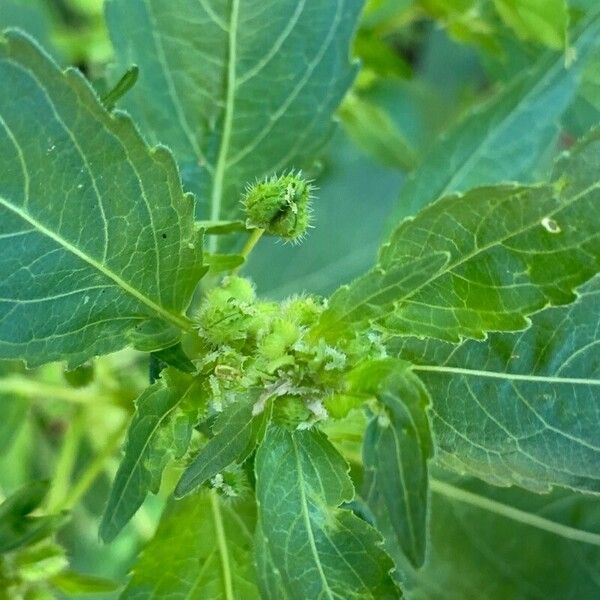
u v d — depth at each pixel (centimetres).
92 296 11
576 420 11
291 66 13
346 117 17
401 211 14
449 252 10
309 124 13
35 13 16
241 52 13
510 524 13
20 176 10
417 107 20
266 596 10
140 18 13
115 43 13
